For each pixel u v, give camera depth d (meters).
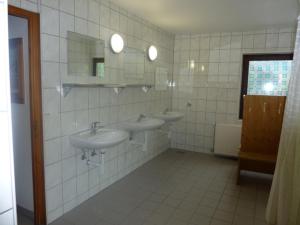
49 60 2.12
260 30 4.04
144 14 3.27
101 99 2.79
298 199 1.80
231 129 4.20
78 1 2.37
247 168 3.28
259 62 4.20
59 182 2.33
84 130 2.57
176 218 2.39
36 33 1.99
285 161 1.92
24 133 2.24
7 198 0.94
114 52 2.91
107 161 3.01
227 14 3.19
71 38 2.32
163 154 4.49
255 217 2.45
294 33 3.82
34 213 2.18
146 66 3.72
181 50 4.64
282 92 4.11
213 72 4.43
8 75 0.90
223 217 2.44
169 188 3.06
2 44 0.88
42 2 2.02
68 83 2.30
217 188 3.10
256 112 3.37
